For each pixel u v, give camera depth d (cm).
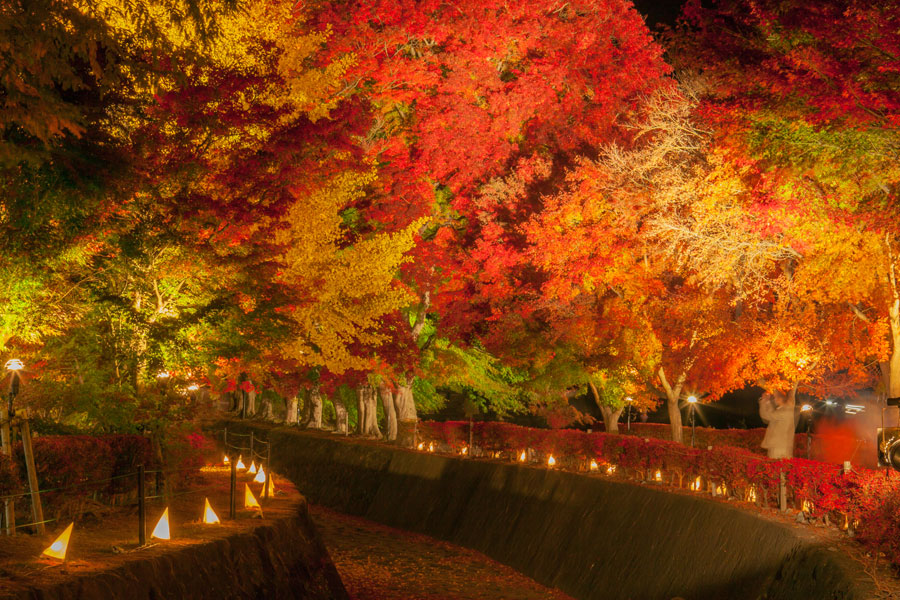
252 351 1554
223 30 1559
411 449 3141
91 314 1404
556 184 2972
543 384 3428
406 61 3089
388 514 2894
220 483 1895
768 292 1880
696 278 1952
